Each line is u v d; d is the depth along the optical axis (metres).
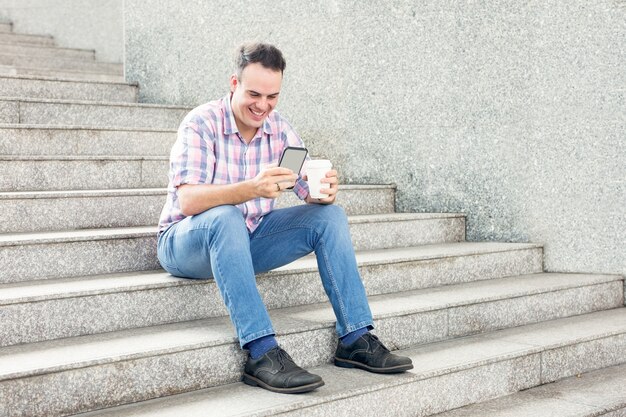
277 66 2.66
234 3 5.66
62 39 8.12
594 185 4.14
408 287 3.63
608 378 3.27
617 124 4.03
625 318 3.79
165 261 2.90
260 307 2.51
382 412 2.59
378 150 4.98
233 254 2.50
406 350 3.07
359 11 5.01
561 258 4.29
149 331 2.69
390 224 4.13
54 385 2.22
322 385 2.48
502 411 2.80
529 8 4.25
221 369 2.57
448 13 4.57
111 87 5.87
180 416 2.22
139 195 3.64
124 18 6.35
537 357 3.14
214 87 5.79
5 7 8.38
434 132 4.69
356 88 5.07
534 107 4.30
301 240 2.79
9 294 2.57
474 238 4.57
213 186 2.60
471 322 3.38
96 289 2.67
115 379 2.34
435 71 4.66
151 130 4.69
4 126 4.11
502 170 4.44
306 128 5.40
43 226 3.35
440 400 2.78
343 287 2.73
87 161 3.93
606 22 4.02
